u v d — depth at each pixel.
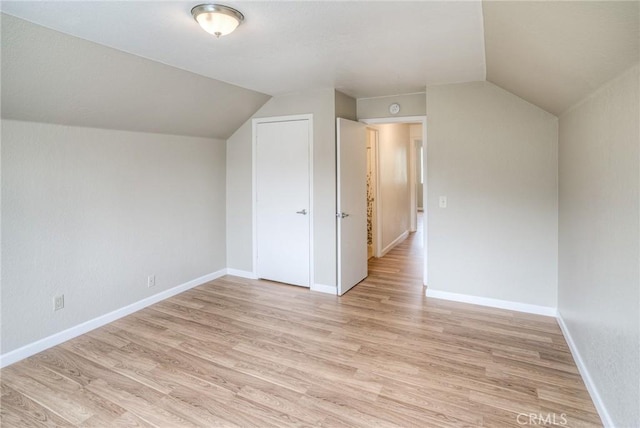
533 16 1.65
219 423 2.00
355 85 3.78
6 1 1.85
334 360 2.65
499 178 3.51
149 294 3.77
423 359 2.65
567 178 2.90
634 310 1.59
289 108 4.21
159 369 2.54
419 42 2.54
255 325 3.27
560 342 2.88
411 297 3.97
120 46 2.55
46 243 2.86
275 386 2.33
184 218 4.16
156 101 3.31
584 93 2.25
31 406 2.14
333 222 4.06
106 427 1.97
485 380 2.37
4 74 2.26
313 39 2.47
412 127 8.27
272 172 4.41
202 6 1.96
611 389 1.86
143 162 3.64
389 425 1.97
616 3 1.20
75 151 3.04
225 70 3.20
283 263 4.45
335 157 3.99
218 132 4.45
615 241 1.82
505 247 3.54
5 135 2.59
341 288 4.05
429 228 3.86
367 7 2.00
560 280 3.22
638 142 1.54
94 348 2.85
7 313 2.62
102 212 3.27
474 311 3.54
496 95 3.47
